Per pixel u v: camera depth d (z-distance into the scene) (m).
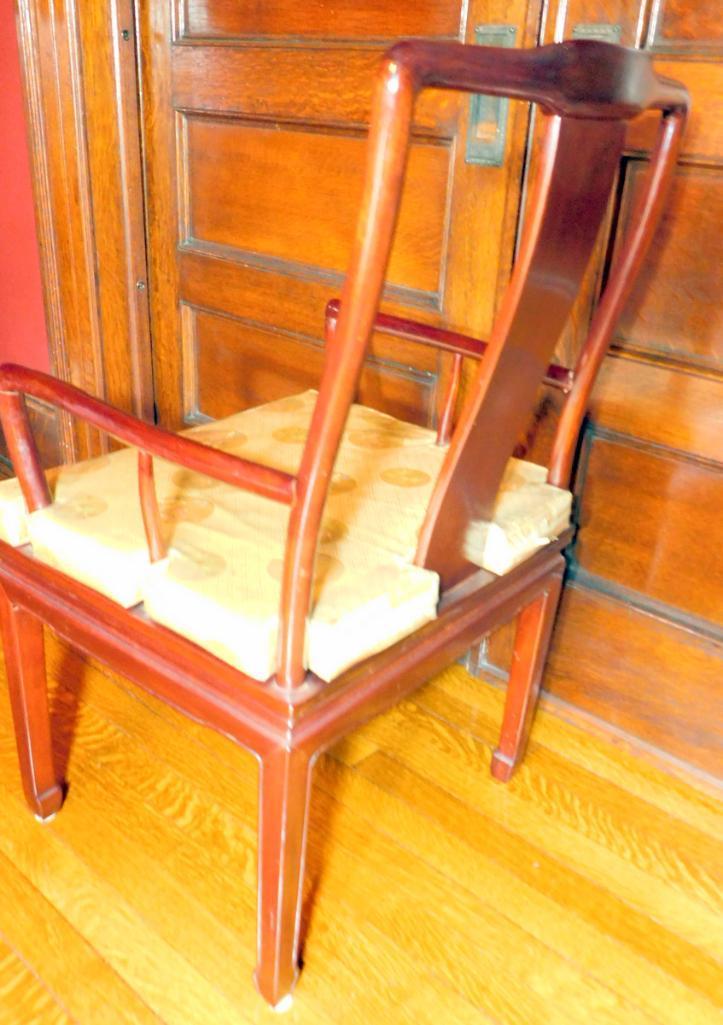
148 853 1.30
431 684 1.69
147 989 1.12
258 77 1.58
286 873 0.99
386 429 1.37
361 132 1.48
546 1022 1.11
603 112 0.82
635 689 1.50
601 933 1.22
